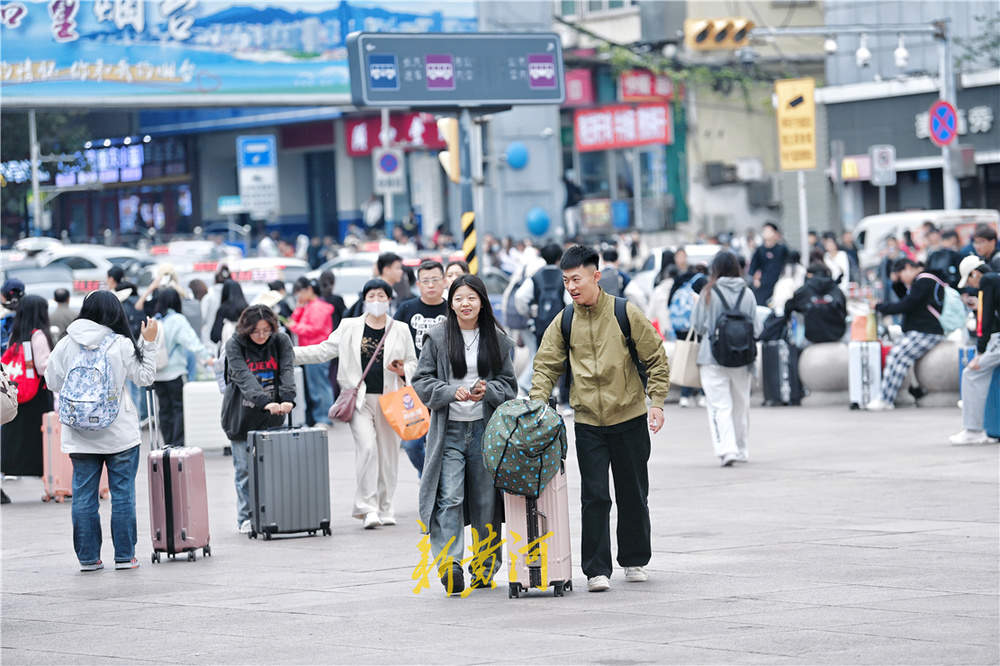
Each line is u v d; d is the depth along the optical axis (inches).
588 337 971.9
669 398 2409.0
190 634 876.0
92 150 6279.5
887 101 4291.3
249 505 1304.1
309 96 3784.5
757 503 1347.2
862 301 2623.0
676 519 1270.9
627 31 4980.3
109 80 3545.8
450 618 896.3
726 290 1611.7
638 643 804.6
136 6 3570.4
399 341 1288.1
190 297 2346.2
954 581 960.3
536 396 974.4
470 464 989.2
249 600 983.6
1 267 3917.3
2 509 1535.4
